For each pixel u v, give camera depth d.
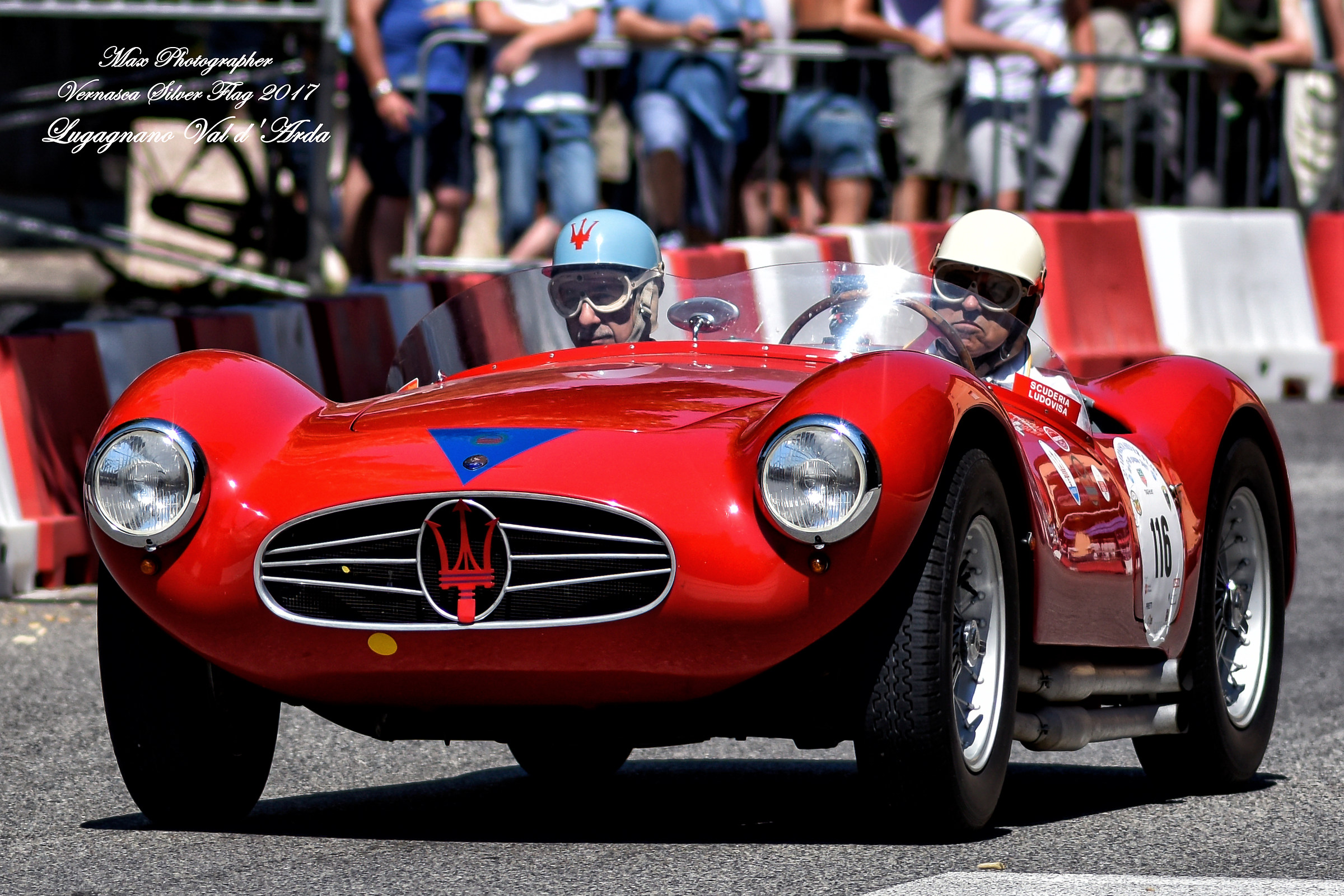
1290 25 47.12
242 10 37.69
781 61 40.50
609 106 39.78
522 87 38.19
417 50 38.69
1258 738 18.33
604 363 16.69
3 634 23.88
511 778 17.89
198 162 47.50
